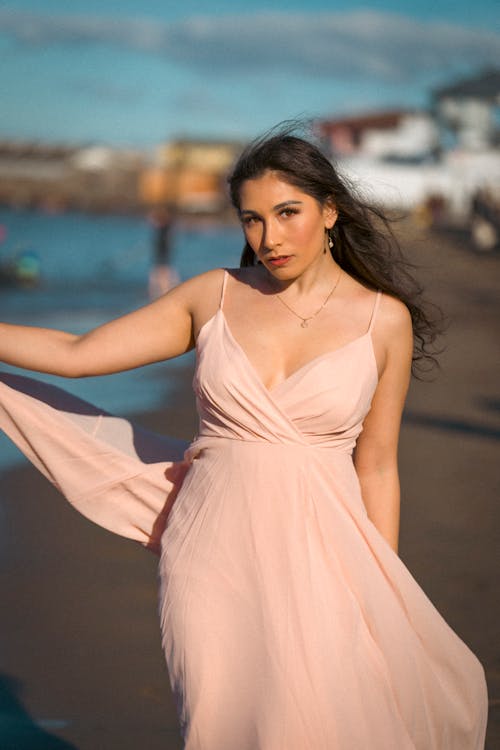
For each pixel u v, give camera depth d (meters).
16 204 172.88
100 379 13.01
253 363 3.13
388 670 3.03
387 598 3.05
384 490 3.35
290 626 2.93
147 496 3.48
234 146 152.00
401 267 3.32
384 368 3.23
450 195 86.25
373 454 3.34
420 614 3.12
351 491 3.13
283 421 3.05
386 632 3.02
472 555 6.39
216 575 3.01
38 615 5.33
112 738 4.09
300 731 2.86
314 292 3.22
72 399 3.64
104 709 4.35
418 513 7.32
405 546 6.54
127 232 93.00
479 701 3.21
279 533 3.00
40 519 7.05
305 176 3.02
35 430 3.49
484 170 85.25
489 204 49.75
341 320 3.18
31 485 7.91
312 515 3.04
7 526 6.83
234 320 3.21
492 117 85.25
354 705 2.91
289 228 3.04
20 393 3.51
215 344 3.15
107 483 3.49
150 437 3.63
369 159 88.88
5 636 5.05
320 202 3.08
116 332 3.31
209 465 3.15
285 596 2.96
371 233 3.25
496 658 4.84
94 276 34.34
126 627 5.23
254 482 3.04
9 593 5.62
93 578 5.93
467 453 9.45
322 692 2.89
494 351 17.17
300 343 3.15
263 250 3.07
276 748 2.85
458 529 6.95
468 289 29.20
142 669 4.77
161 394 12.16
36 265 28.97
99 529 6.91
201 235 105.06
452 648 3.16
